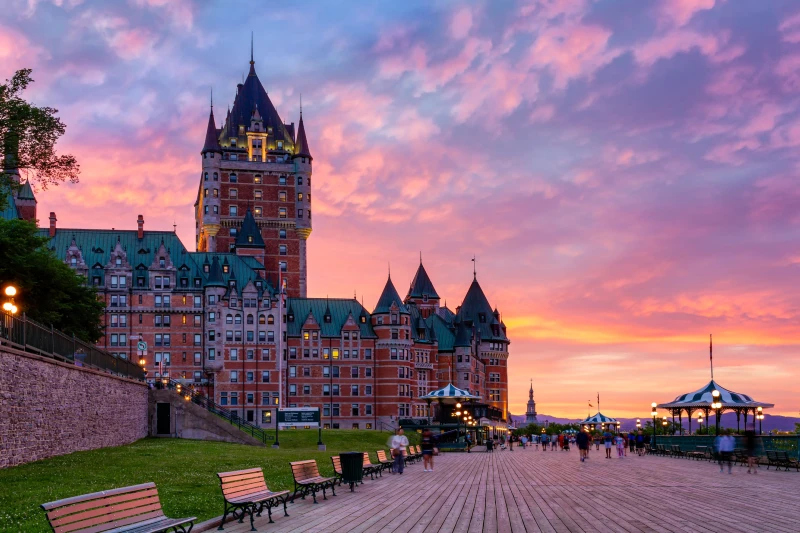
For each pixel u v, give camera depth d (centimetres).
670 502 2944
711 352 8788
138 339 14175
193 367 14325
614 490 3456
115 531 1669
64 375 4522
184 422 7738
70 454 4531
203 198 17838
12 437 3647
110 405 5794
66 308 7975
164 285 14375
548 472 4762
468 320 19588
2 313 3662
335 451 7719
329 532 2169
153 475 3638
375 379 15725
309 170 18225
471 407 13400
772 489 3497
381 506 2800
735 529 2242
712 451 6372
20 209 14250
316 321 15662
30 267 7144
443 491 3397
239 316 14650
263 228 17875
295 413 8100
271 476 3875
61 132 5731
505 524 2342
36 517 2311
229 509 2395
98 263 14300
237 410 14425
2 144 5516
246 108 18788
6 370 3578
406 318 16025
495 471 4888
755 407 7519
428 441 4922
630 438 9325
